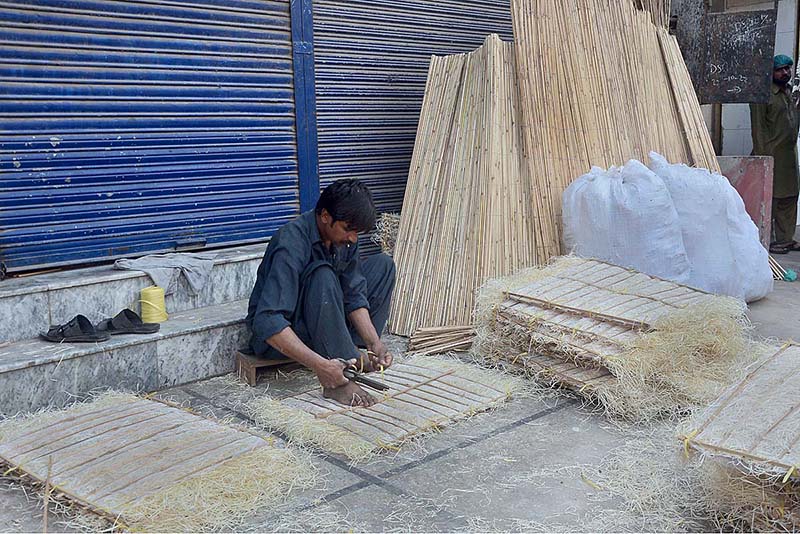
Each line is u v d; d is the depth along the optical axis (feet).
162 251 14.75
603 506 8.58
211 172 15.29
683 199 15.89
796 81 27.27
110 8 13.55
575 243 15.51
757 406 8.35
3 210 12.73
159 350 12.23
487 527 8.13
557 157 16.22
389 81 18.29
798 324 15.75
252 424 10.93
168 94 14.47
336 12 17.03
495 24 20.25
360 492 8.95
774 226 23.91
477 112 15.98
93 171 13.67
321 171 17.30
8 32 12.51
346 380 11.15
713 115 28.99
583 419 11.06
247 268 14.73
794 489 7.37
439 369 12.71
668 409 11.04
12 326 11.82
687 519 8.21
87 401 11.43
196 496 8.41
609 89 17.53
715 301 12.21
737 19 22.57
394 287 14.17
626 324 11.85
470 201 15.43
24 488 8.93
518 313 12.67
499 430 10.68
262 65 15.81
